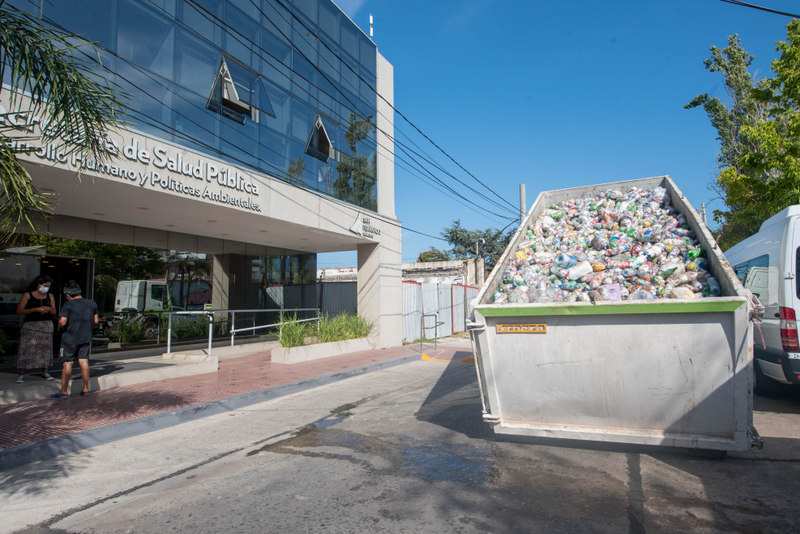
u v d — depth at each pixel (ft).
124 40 31.81
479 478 15.92
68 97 18.01
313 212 46.44
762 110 60.85
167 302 47.42
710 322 15.01
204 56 37.65
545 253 21.27
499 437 20.08
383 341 58.44
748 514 12.98
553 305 16.60
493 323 17.72
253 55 42.34
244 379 35.60
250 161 41.42
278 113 44.96
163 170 32.27
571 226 22.90
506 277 20.35
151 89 33.42
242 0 41.39
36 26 18.30
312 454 19.43
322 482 16.22
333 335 52.13
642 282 17.61
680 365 15.46
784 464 16.46
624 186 24.73
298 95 47.67
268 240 55.01
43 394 28.45
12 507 15.03
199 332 50.75
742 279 29.53
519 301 18.49
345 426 23.79
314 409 27.99
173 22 35.19
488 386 17.94
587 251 20.61
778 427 21.12
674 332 15.44
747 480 15.16
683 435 15.72
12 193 17.87
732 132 62.69
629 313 15.83
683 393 15.53
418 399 29.89
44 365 28.68
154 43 33.78
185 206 36.29
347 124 55.06
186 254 49.44
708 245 17.21
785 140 41.06
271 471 17.58
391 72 64.80
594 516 13.00
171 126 34.73
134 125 32.01
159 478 17.34
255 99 42.32
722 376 15.02
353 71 56.65
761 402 26.05
